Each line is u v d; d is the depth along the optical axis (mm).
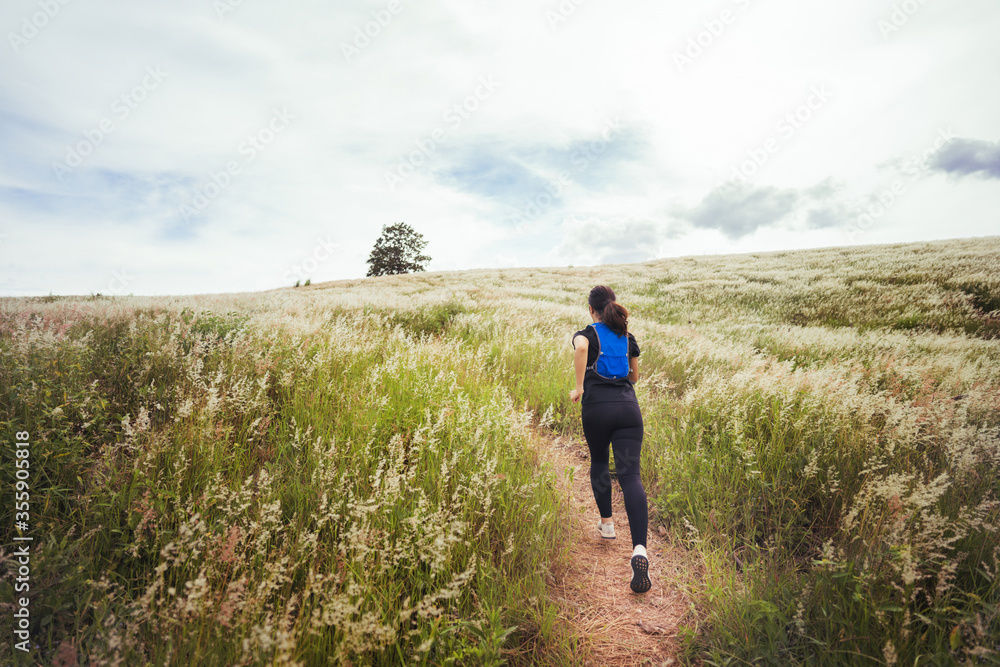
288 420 4020
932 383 5371
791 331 12695
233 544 2199
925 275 20484
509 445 3936
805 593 2379
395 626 2012
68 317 5848
